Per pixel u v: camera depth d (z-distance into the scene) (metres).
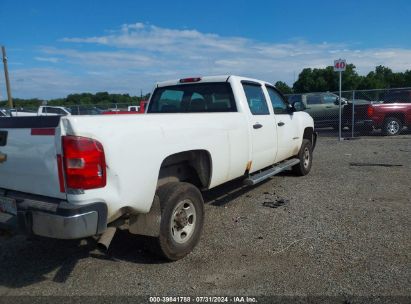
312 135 8.48
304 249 4.12
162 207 3.70
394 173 8.05
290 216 5.25
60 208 2.99
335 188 6.81
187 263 3.88
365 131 15.72
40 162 3.14
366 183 7.16
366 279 3.44
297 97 17.45
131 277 3.61
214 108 5.58
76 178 2.94
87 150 2.94
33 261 4.01
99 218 3.05
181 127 3.89
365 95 16.92
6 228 3.43
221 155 4.60
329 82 65.75
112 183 3.12
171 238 3.80
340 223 4.91
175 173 4.27
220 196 6.36
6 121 3.38
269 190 6.75
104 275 3.66
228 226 4.90
